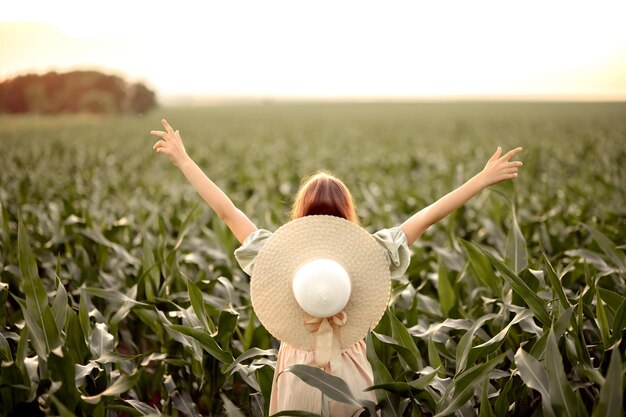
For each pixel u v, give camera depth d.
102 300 4.70
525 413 3.17
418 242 6.03
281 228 2.47
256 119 64.00
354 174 15.66
